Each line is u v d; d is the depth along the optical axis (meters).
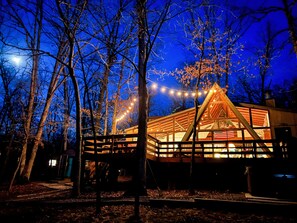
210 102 16.97
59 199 10.25
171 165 14.54
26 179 17.31
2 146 22.23
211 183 13.41
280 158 11.89
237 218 7.05
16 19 12.94
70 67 11.30
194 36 12.79
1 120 19.67
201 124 20.11
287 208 7.40
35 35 18.12
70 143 36.97
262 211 7.65
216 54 17.89
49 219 7.38
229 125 17.97
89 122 20.11
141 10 9.16
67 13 11.48
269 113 17.09
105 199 9.86
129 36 11.88
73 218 7.34
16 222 7.29
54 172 25.80
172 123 20.44
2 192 13.11
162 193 11.34
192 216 7.28
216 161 13.23
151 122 20.17
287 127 16.52
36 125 18.70
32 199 10.56
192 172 10.92
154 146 14.99
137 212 6.86
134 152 13.01
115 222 6.73
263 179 10.64
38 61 18.12
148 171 14.74
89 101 8.20
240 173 12.96
